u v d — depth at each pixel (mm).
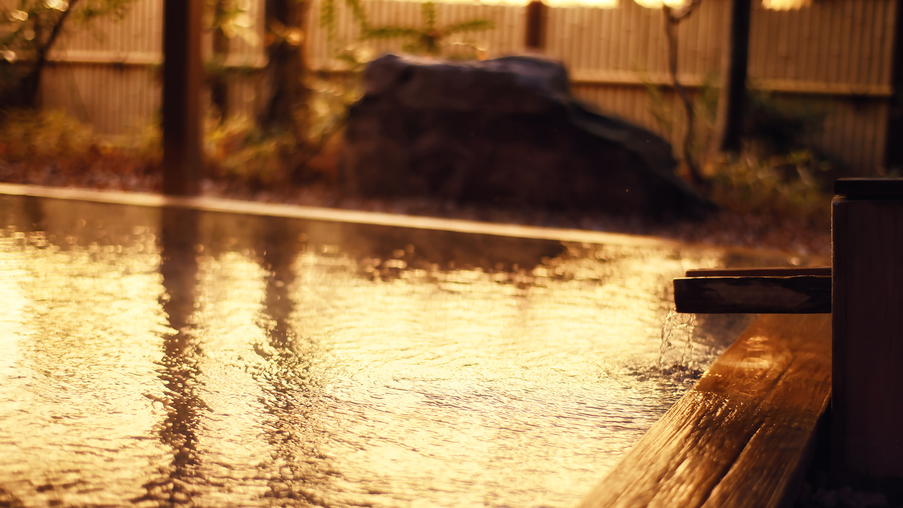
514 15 9594
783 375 1840
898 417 1397
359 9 7641
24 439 1384
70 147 7941
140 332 2213
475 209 6473
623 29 9391
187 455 1355
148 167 7609
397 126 6867
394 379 1899
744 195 6852
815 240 5473
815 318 2525
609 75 9469
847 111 9070
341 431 1515
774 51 9281
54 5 7898
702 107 8828
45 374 1771
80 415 1522
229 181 7379
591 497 1134
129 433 1443
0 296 2553
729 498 1138
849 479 1439
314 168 7871
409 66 6891
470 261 3943
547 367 2074
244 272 3289
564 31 9539
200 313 2502
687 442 1377
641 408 1748
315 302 2777
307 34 8312
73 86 10375
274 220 5250
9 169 7152
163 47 5891
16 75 8375
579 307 2920
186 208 5547
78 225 4414
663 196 6340
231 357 2016
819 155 9070
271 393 1737
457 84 6664
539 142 6477
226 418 1557
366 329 2414
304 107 7852
